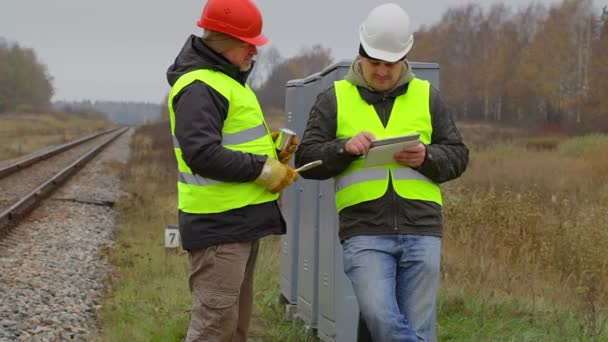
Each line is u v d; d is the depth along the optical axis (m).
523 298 7.73
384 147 4.28
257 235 4.45
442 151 4.51
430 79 6.05
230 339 4.54
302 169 4.41
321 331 6.33
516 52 70.12
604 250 9.16
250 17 4.41
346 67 5.74
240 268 4.44
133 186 22.16
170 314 7.61
